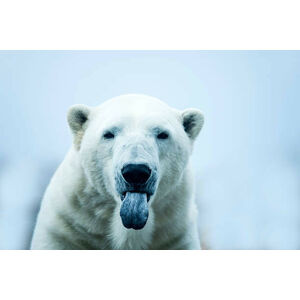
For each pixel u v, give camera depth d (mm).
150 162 8336
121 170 8312
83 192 9359
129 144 8477
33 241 10070
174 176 9289
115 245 9656
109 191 9188
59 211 9570
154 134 8945
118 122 8977
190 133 10141
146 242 9695
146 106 9383
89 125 9727
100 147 9133
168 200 9430
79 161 9461
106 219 9492
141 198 8383
